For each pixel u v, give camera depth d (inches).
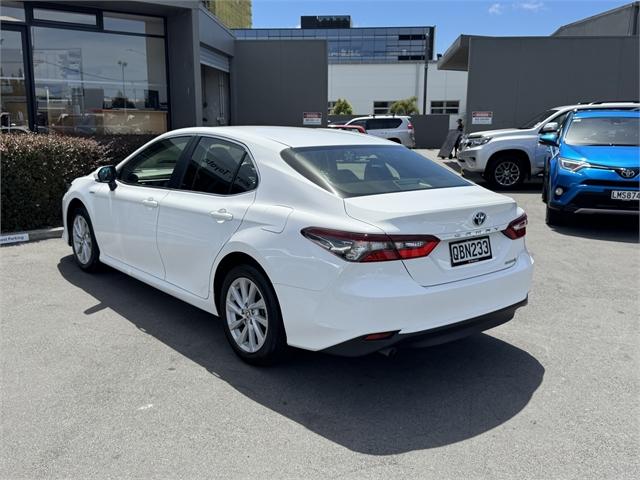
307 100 800.3
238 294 151.9
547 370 151.1
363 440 117.1
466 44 714.8
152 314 187.2
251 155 154.9
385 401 133.6
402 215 123.7
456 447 115.0
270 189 144.9
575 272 243.3
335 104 1861.5
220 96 777.6
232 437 117.2
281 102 800.9
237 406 129.8
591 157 315.9
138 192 190.5
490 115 682.8
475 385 142.3
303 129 181.0
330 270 124.0
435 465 108.8
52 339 165.5
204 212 158.1
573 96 676.7
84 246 229.1
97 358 153.5
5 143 289.0
